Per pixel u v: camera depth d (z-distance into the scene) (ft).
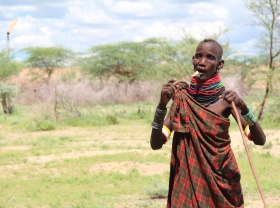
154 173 39.17
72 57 165.48
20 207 28.45
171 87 12.32
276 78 75.92
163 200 29.91
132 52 140.77
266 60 106.32
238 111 12.66
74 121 83.87
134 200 29.96
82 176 38.24
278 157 45.80
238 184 12.37
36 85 142.41
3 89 106.52
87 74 160.66
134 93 129.18
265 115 81.30
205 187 12.10
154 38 140.87
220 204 12.00
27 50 162.09
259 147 52.47
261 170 39.04
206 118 12.11
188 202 12.21
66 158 46.85
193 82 12.56
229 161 12.26
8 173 40.32
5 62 128.98
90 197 30.96
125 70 139.85
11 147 56.49
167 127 12.93
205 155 12.12
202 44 12.55
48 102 86.89
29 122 80.33
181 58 90.33
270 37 77.41
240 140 59.00
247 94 106.42
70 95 93.15
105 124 84.79
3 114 103.45
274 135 63.26
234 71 122.83
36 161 46.06
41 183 35.96
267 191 31.83
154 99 108.27
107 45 144.25
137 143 59.21
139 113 100.63
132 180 36.19
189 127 12.26
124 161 44.37
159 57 95.86
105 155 47.37
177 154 12.50
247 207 27.58
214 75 12.55
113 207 27.71
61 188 33.99
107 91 132.36
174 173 12.67
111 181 36.29
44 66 161.99
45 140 62.44
